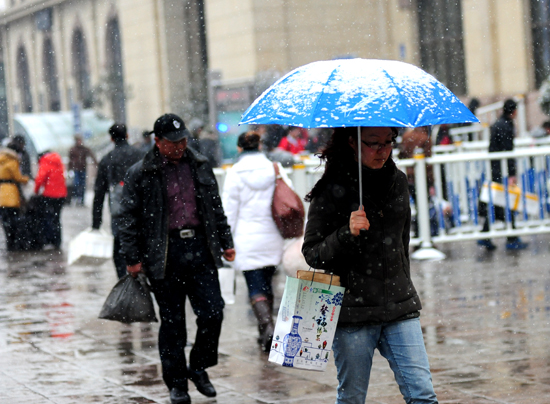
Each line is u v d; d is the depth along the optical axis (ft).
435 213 78.69
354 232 25.14
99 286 71.10
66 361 45.16
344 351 26.30
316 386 39.17
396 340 26.35
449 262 74.49
